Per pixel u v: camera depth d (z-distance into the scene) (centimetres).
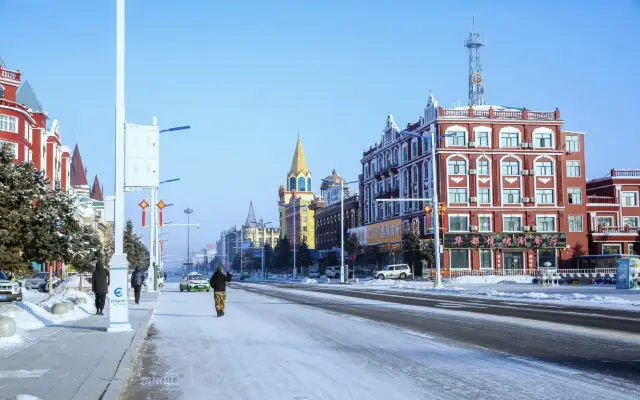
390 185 9819
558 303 3116
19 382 950
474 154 8206
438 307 2878
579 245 8700
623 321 2042
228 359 1303
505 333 1711
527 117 8375
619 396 895
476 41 10088
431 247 7912
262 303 3428
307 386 994
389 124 9825
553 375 1067
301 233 17625
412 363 1216
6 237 2970
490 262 8188
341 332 1816
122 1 1786
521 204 8269
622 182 9112
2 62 6819
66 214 3972
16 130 6438
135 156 1792
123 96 1788
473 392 934
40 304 3030
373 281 7894
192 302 3641
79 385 927
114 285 1744
